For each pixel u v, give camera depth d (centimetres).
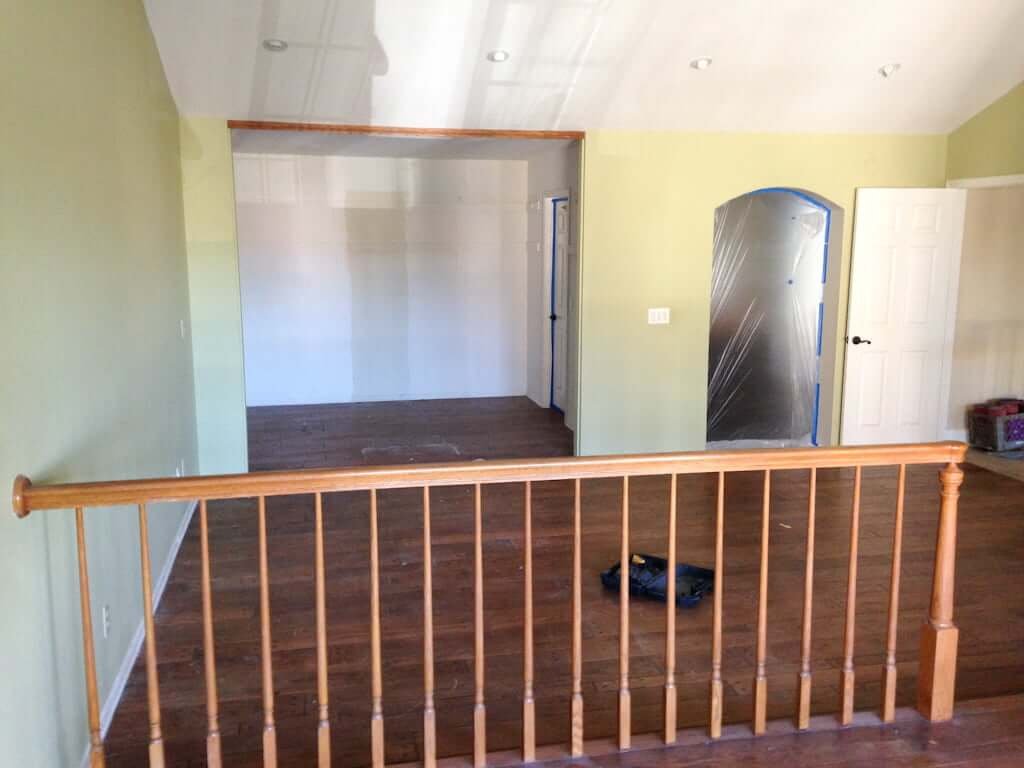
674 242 550
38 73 220
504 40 422
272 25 396
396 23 400
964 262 616
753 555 405
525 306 817
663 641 318
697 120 527
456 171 776
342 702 275
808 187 563
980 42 464
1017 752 241
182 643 318
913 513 469
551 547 416
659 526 448
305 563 398
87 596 206
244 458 520
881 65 479
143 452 342
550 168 712
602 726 260
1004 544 420
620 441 563
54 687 217
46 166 224
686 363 565
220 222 497
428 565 221
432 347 803
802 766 233
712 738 245
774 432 625
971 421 620
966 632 326
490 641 318
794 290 606
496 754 236
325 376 783
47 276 222
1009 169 529
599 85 474
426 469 215
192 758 245
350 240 765
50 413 221
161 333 393
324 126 502
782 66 470
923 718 258
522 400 807
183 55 416
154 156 391
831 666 300
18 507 192
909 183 579
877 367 586
